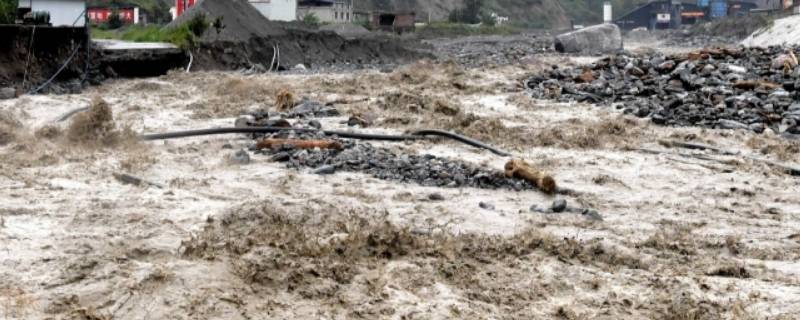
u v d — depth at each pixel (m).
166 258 8.30
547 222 10.82
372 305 7.52
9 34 25.95
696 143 17.06
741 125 18.73
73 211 10.55
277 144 15.20
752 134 18.08
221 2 43.69
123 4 73.56
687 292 8.12
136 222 9.90
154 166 13.78
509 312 7.59
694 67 25.31
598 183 13.42
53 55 27.33
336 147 15.15
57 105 21.72
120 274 7.73
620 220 11.13
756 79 23.91
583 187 13.13
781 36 46.78
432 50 58.69
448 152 15.77
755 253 9.70
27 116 19.31
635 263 9.08
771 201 12.56
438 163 14.25
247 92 25.09
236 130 16.80
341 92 26.09
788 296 8.12
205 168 13.71
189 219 10.15
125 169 13.45
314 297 7.59
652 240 9.91
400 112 20.83
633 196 12.64
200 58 36.50
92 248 8.62
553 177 13.48
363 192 12.14
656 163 15.15
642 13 127.56
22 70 25.84
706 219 11.36
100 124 15.64
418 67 32.69
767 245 10.10
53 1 29.23
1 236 9.12
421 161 14.36
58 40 27.64
